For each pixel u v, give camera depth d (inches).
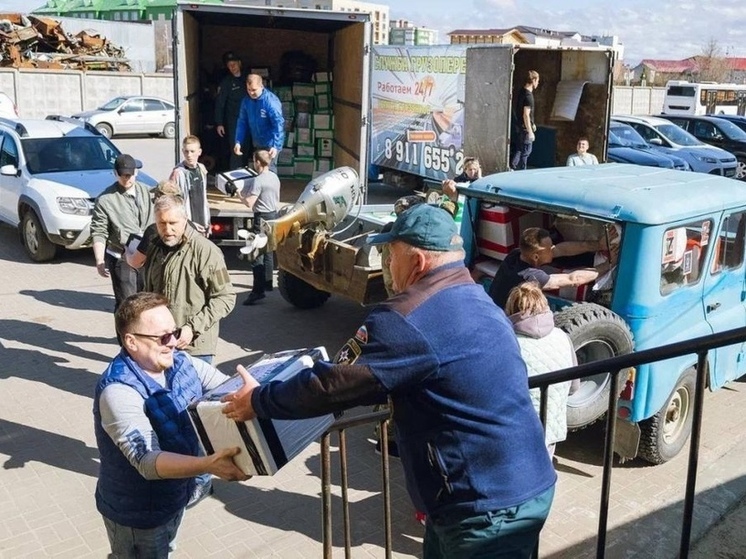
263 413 85.7
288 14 390.3
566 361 166.7
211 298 183.5
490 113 475.2
